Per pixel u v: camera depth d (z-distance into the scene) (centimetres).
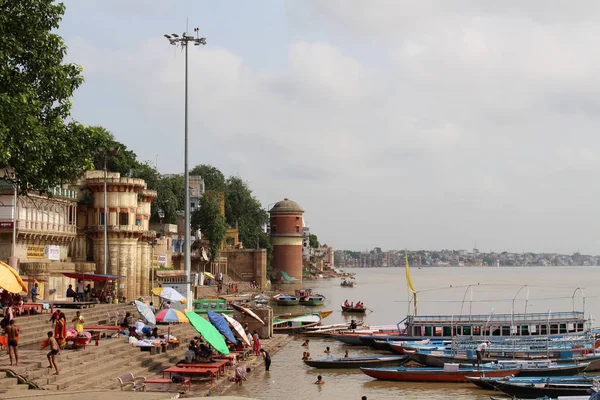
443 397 3753
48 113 3438
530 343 4984
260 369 4447
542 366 4316
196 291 9669
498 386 3722
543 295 14750
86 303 4688
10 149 2964
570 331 5519
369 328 6625
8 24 3097
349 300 12700
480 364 4412
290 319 7075
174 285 5284
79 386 2677
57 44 3294
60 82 3344
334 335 5900
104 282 6800
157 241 9506
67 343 3297
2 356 2909
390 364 4556
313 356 5141
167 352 3994
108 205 7225
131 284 7269
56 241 6531
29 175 3312
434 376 4131
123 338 3803
